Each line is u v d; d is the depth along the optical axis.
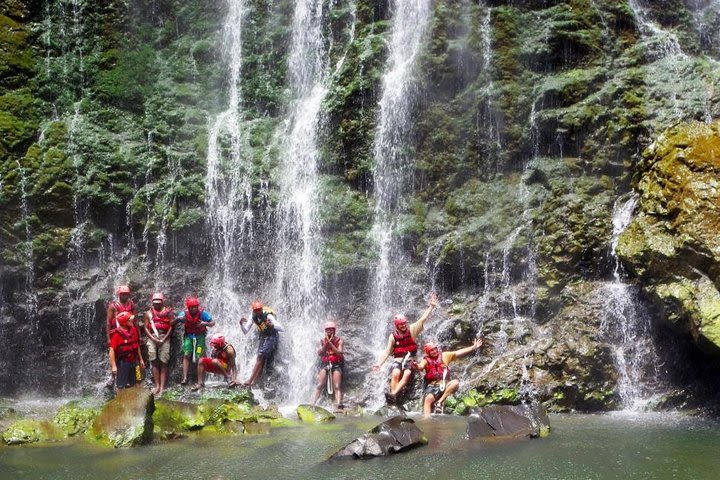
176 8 16.80
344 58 15.36
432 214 14.27
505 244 13.40
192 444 9.09
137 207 14.59
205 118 15.82
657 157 11.73
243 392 11.43
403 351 11.48
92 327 13.97
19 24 15.77
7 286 13.83
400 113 14.64
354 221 14.41
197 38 16.67
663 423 10.23
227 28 16.64
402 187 14.51
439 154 14.50
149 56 16.30
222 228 14.77
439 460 8.02
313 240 14.38
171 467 7.95
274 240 14.64
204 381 12.23
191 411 10.01
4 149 14.36
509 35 14.68
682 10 15.09
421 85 14.62
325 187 14.66
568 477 7.32
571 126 13.70
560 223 13.09
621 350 11.84
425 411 11.02
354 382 13.07
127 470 7.86
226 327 14.20
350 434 9.58
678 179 11.11
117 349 11.16
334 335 12.26
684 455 8.17
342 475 7.48
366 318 13.87
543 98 14.07
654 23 15.01
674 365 11.62
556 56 14.48
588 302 12.39
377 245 14.15
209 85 16.33
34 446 9.09
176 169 15.01
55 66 15.62
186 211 14.72
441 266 13.73
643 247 11.19
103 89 15.66
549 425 9.56
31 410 11.58
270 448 8.77
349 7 15.98
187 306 12.10
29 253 13.92
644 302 11.94
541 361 11.86
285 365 13.44
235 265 14.65
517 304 13.00
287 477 7.46
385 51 15.06
